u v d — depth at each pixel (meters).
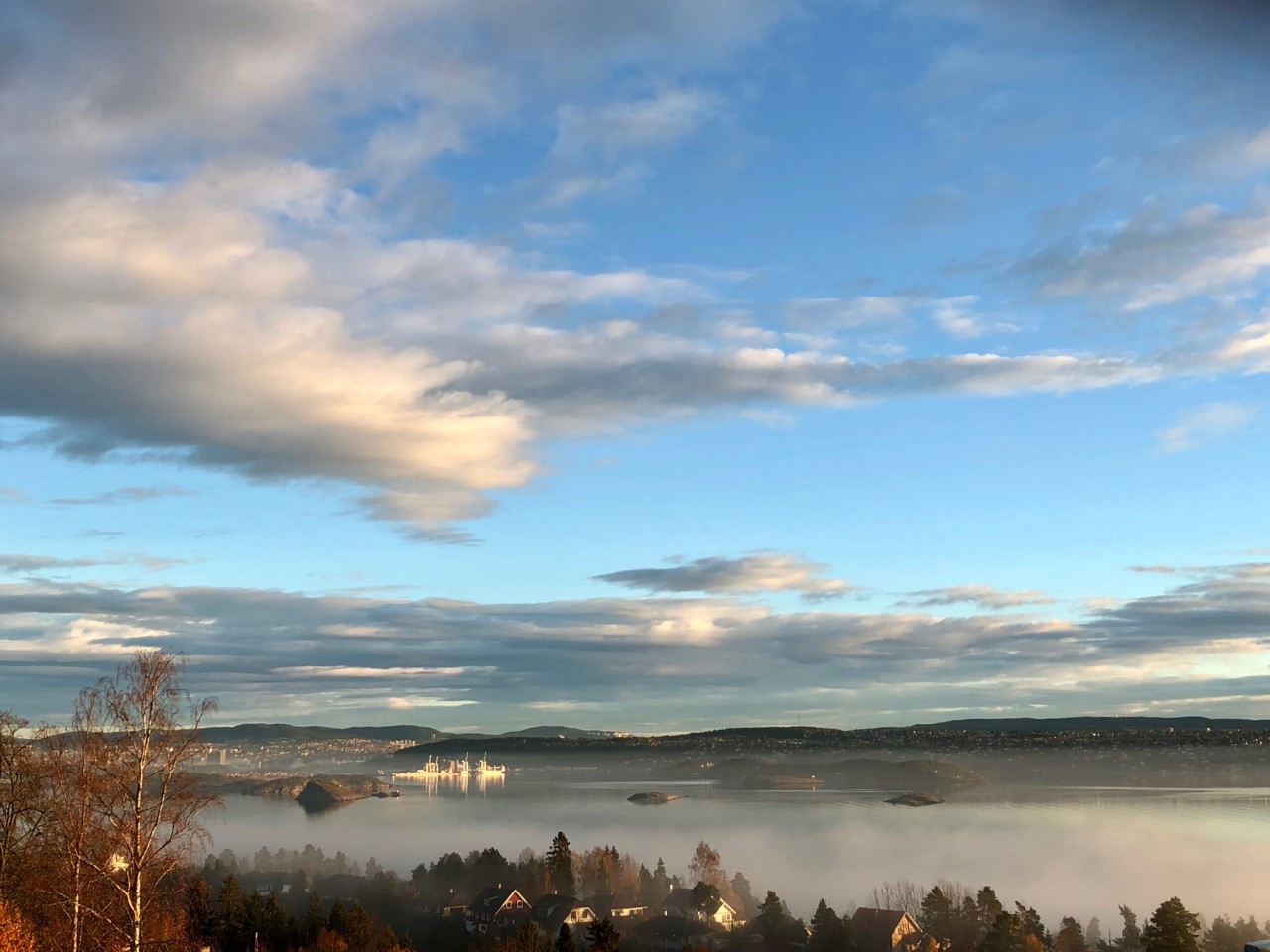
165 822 54.12
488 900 169.88
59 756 58.31
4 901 58.03
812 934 152.75
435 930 156.38
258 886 175.50
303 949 114.94
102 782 53.16
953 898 184.50
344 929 121.12
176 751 53.97
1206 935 150.38
